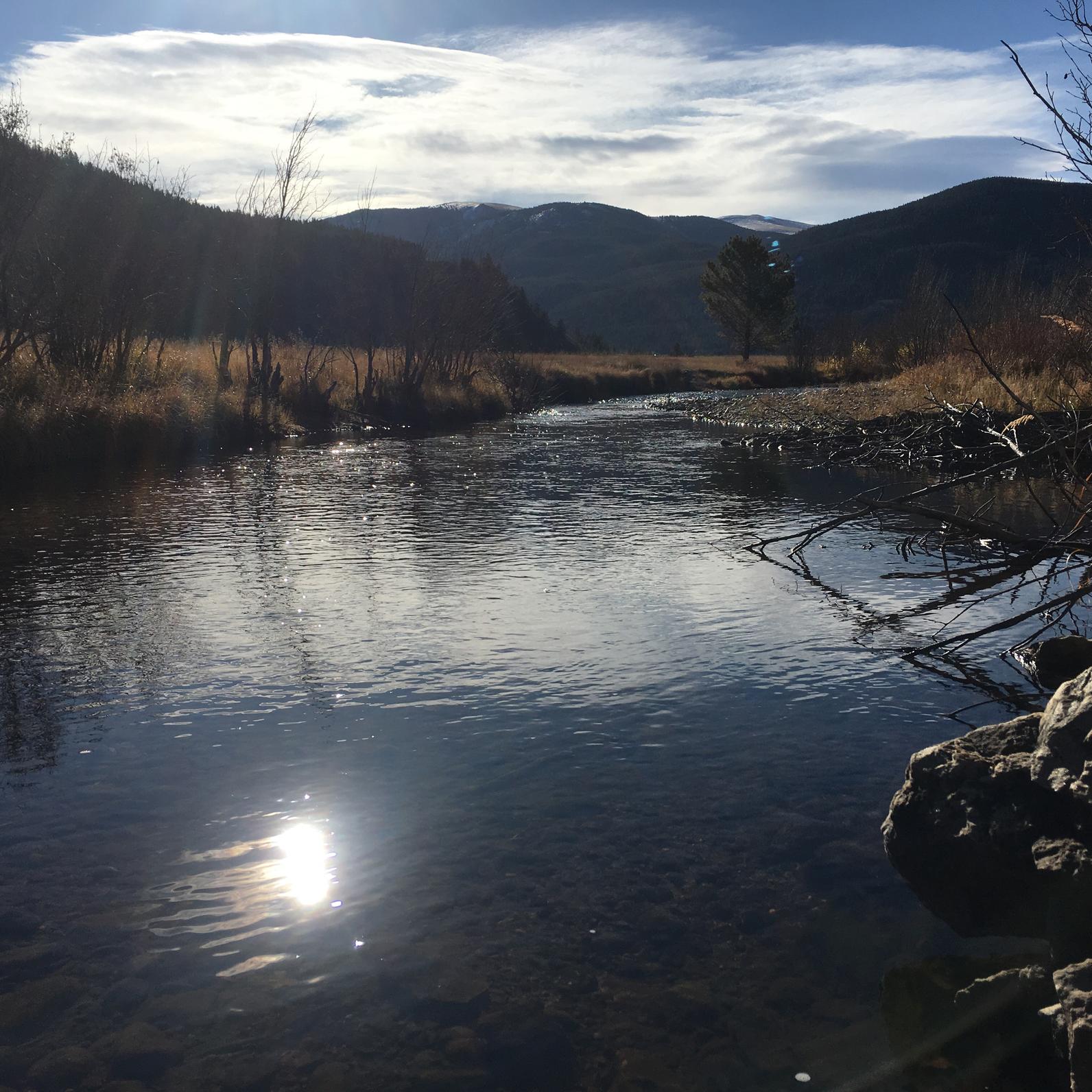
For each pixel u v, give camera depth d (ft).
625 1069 8.30
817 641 20.70
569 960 9.77
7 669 19.04
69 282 62.13
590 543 31.73
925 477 48.47
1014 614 22.74
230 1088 8.09
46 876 11.36
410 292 98.07
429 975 9.55
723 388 161.79
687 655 19.76
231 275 88.53
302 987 9.37
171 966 9.68
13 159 57.82
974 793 9.87
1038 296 82.64
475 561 28.94
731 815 12.80
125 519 36.58
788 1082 8.08
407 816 12.81
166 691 17.80
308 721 16.30
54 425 53.01
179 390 67.97
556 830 12.41
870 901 10.77
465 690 17.76
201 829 12.51
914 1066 8.18
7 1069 8.30
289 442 68.54
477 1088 8.11
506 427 84.94
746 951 9.90
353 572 27.45
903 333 134.72
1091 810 8.63
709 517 36.99
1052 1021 8.02
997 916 9.53
